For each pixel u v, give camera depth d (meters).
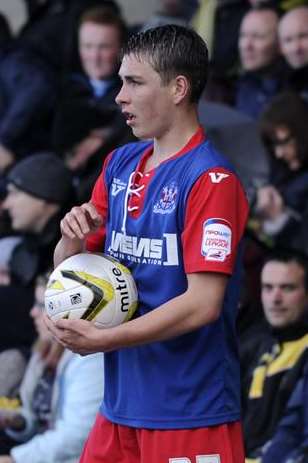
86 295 12.50
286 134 22.67
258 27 25.17
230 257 12.30
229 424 12.90
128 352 12.92
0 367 19.45
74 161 24.30
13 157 27.22
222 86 26.14
